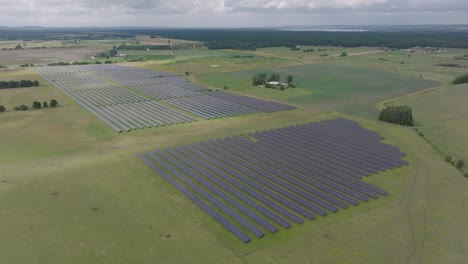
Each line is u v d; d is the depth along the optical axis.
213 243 38.34
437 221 43.16
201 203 46.66
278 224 42.66
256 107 104.62
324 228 41.75
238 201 48.50
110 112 97.31
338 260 35.72
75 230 40.25
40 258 35.41
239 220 42.91
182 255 36.12
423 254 36.84
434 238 39.66
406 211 45.56
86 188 50.62
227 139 74.31
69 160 61.12
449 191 51.09
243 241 38.56
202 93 128.25
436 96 120.88
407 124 86.38
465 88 133.38
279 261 35.41
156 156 63.56
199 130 81.38
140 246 37.53
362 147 70.00
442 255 36.75
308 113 98.69
